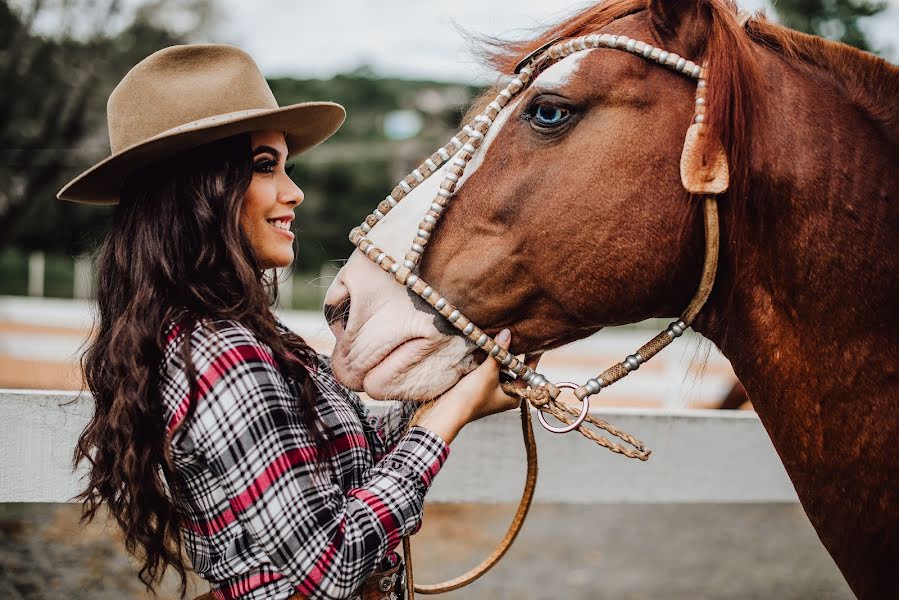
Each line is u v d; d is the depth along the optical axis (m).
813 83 1.28
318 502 1.10
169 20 11.53
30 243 15.46
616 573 3.96
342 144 23.52
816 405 1.27
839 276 1.23
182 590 1.27
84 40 9.54
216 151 1.22
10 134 9.62
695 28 1.22
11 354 6.59
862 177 1.23
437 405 1.26
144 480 1.13
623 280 1.24
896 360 1.22
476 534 4.62
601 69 1.23
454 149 1.33
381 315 1.29
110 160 1.17
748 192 1.23
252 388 1.10
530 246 1.25
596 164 1.22
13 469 1.69
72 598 2.92
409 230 1.29
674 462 2.21
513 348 1.32
